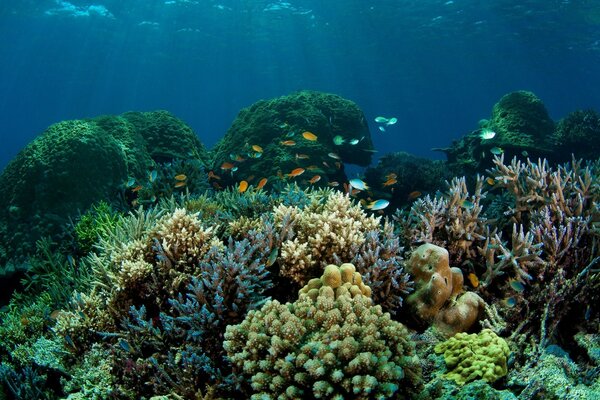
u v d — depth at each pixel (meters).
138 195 9.14
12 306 7.23
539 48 42.19
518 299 4.06
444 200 5.62
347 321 2.98
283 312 3.08
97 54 55.31
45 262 7.50
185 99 93.81
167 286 4.09
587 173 4.91
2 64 61.12
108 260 5.15
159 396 3.32
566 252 4.26
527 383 3.23
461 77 63.47
